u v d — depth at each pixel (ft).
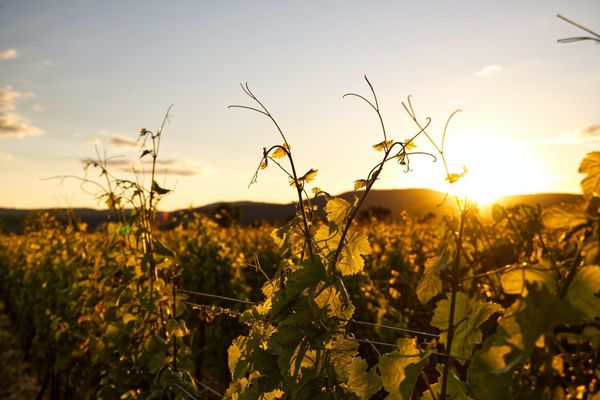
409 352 5.46
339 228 7.00
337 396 6.43
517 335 4.15
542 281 4.37
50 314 24.99
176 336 12.21
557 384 4.07
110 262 15.48
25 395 29.96
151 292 12.17
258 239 47.29
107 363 15.15
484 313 5.13
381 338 19.17
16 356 37.60
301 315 6.51
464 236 5.12
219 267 28.89
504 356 4.09
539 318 3.91
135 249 13.00
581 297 4.12
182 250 30.86
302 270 6.49
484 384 4.17
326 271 6.66
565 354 4.20
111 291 15.66
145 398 12.00
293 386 6.52
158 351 11.97
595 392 4.10
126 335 13.00
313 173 6.86
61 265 24.25
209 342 27.55
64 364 20.47
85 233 24.18
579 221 4.39
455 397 5.24
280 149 6.90
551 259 4.57
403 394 5.05
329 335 6.47
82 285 19.17
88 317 17.97
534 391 4.01
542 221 4.70
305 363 6.64
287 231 7.18
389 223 54.60
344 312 6.79
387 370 5.47
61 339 21.57
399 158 6.24
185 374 11.99
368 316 21.35
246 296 29.32
